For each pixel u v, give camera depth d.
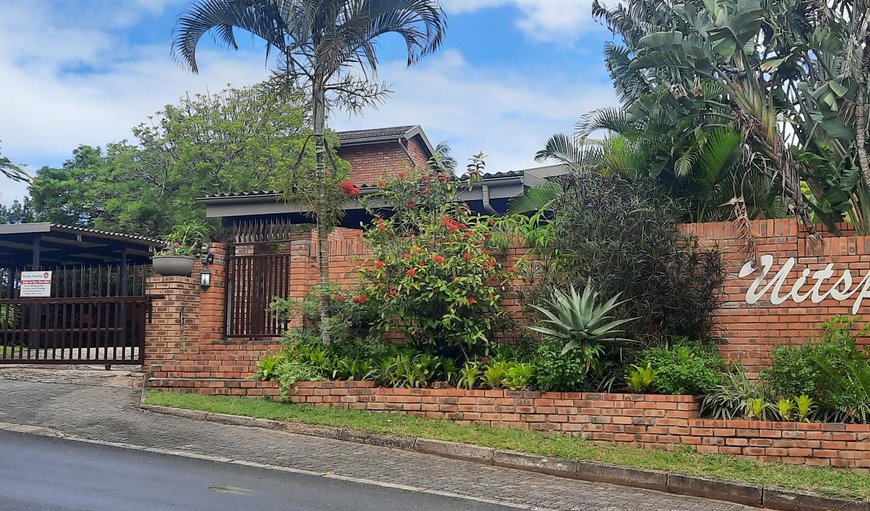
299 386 10.84
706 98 12.53
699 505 7.80
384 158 27.73
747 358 10.62
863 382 9.03
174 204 26.36
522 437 9.43
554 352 9.94
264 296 12.98
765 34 12.77
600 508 7.50
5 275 14.84
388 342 11.96
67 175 33.25
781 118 12.14
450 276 11.12
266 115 26.38
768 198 12.14
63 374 12.79
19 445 9.01
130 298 13.05
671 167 12.04
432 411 10.27
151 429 9.82
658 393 9.62
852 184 10.95
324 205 12.15
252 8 12.49
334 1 12.27
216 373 11.66
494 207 16.39
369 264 11.94
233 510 6.83
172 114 27.53
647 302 10.41
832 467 8.66
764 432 8.95
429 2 12.52
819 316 10.41
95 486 7.46
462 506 7.34
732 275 10.79
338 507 7.07
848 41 11.38
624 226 10.65
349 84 12.59
